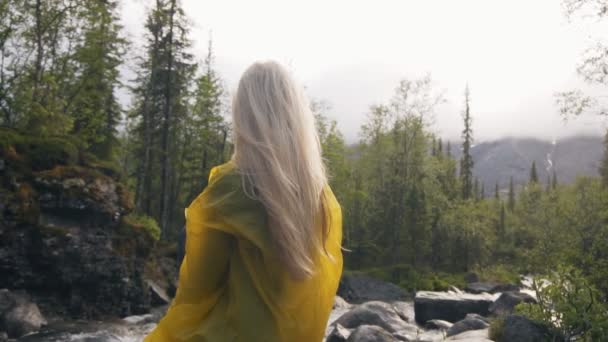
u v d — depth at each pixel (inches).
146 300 825.5
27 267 703.1
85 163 883.4
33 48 978.7
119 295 783.7
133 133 1456.7
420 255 1950.1
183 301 67.2
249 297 64.2
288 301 65.7
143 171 1365.7
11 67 940.6
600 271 462.6
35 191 735.7
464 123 2751.0
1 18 918.4
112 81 1203.2
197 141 1585.9
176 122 1425.9
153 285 879.1
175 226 1603.1
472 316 555.8
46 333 605.0
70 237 733.9
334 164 1867.6
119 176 944.9
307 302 67.4
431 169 2018.9
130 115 1403.8
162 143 1385.3
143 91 1365.7
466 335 438.9
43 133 840.9
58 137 879.7
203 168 1579.7
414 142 1985.7
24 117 917.8
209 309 67.4
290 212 65.9
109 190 821.9
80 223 768.3
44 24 976.3
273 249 65.0
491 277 1612.9
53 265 719.1
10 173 724.0
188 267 66.1
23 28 954.1
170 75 1304.1
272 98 70.1
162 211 1307.8
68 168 788.0
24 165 755.4
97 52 1082.7
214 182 66.9
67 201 753.0
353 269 1844.2
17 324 599.8
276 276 65.4
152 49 1304.1
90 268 751.1
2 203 688.4
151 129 1379.2
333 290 72.9
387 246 1947.6
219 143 1621.6
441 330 596.7
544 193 2094.0
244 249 64.9
